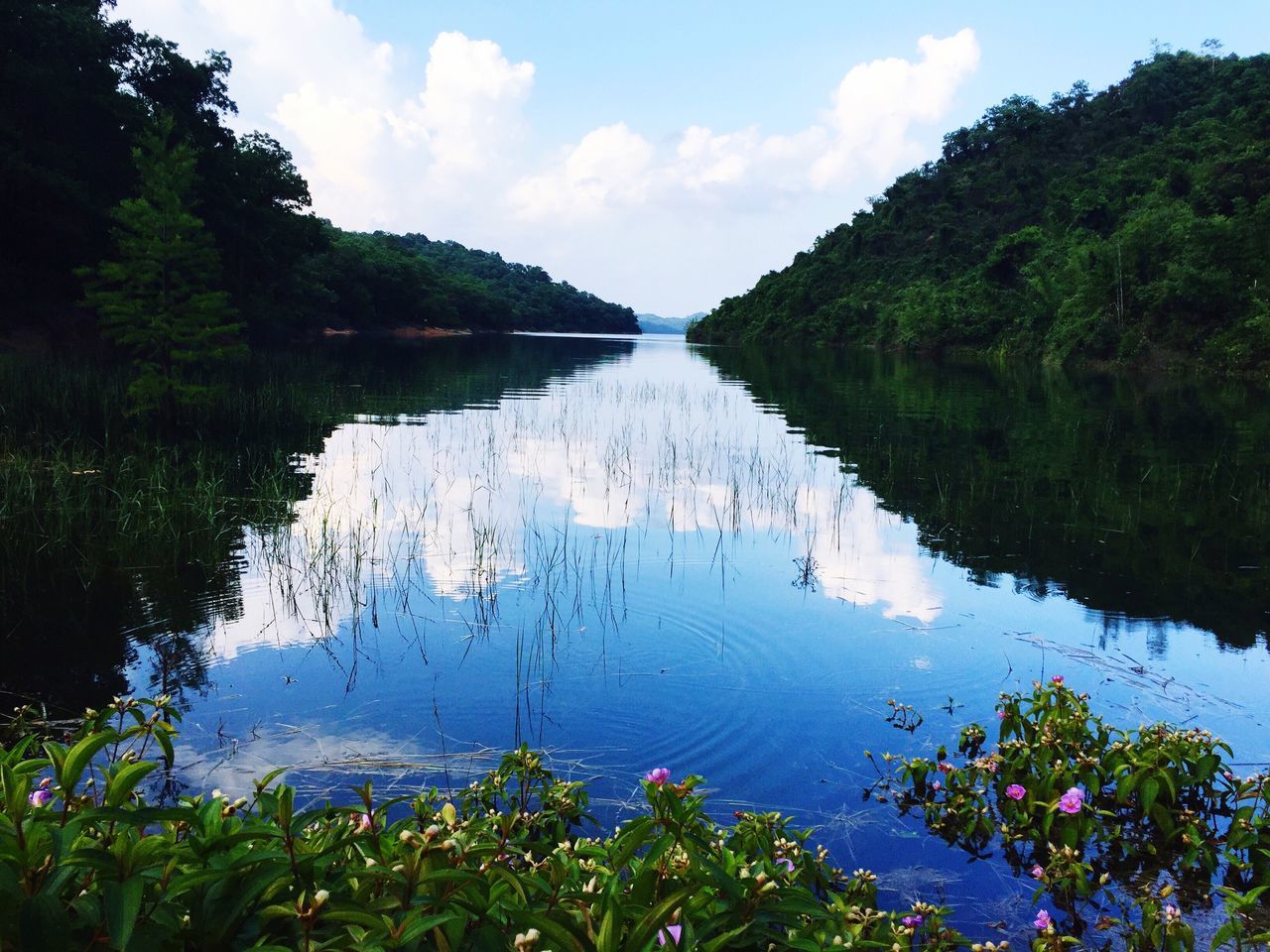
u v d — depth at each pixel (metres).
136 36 38.34
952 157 116.56
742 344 94.06
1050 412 24.45
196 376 22.67
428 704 5.52
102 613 7.07
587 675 6.03
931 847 4.14
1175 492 12.84
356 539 9.35
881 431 19.91
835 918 2.55
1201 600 7.93
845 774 4.79
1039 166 98.19
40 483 11.16
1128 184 72.81
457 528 10.33
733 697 5.75
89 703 5.38
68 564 8.32
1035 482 13.64
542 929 1.85
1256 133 70.12
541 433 18.72
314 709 5.39
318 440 16.81
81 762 1.89
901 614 7.45
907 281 86.69
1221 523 10.97
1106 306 48.38
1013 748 4.60
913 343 67.50
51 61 33.72
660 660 6.34
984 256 84.19
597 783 4.58
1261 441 18.19
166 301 18.05
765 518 11.16
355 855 2.21
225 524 10.06
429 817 3.07
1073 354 49.16
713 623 7.17
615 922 1.84
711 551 9.45
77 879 1.90
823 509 11.74
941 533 10.43
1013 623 7.27
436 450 16.05
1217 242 44.28
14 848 1.75
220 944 1.86
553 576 8.43
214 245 39.59
